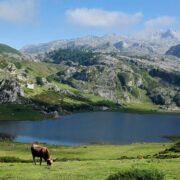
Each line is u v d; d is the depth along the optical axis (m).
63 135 157.50
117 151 81.31
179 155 52.44
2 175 28.45
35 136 151.88
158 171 23.06
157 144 106.44
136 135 164.62
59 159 60.78
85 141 140.38
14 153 75.75
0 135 149.88
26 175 28.34
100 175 28.00
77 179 26.25
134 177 22.39
